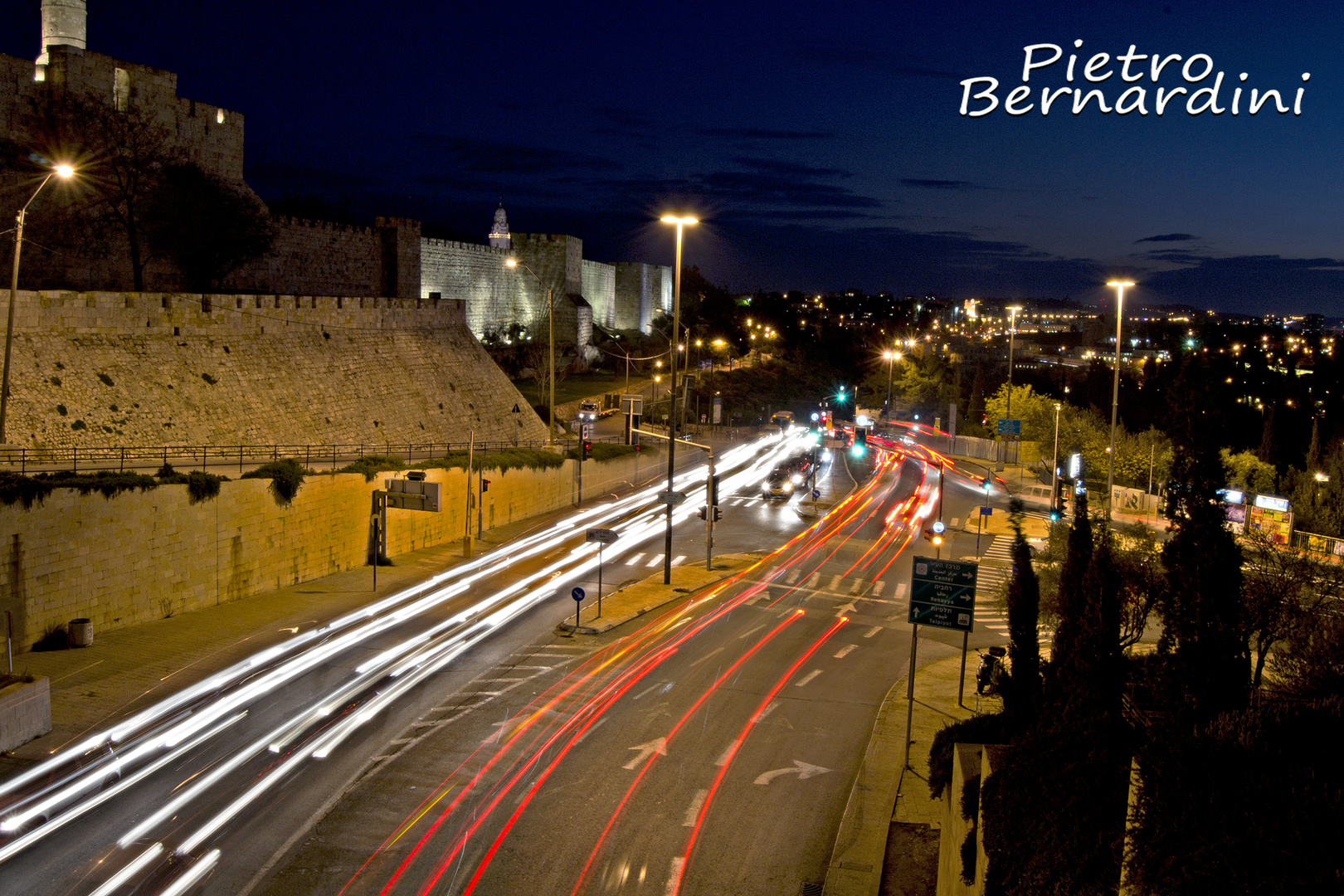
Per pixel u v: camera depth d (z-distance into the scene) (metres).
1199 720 9.73
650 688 23.53
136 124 52.25
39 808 15.24
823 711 22.48
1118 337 37.78
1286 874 6.12
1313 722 7.95
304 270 69.38
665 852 15.21
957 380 112.62
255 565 29.98
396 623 28.17
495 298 100.12
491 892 13.70
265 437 43.06
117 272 52.50
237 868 13.84
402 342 56.25
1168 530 11.34
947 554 43.47
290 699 21.14
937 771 16.39
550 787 17.41
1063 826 9.01
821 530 48.88
